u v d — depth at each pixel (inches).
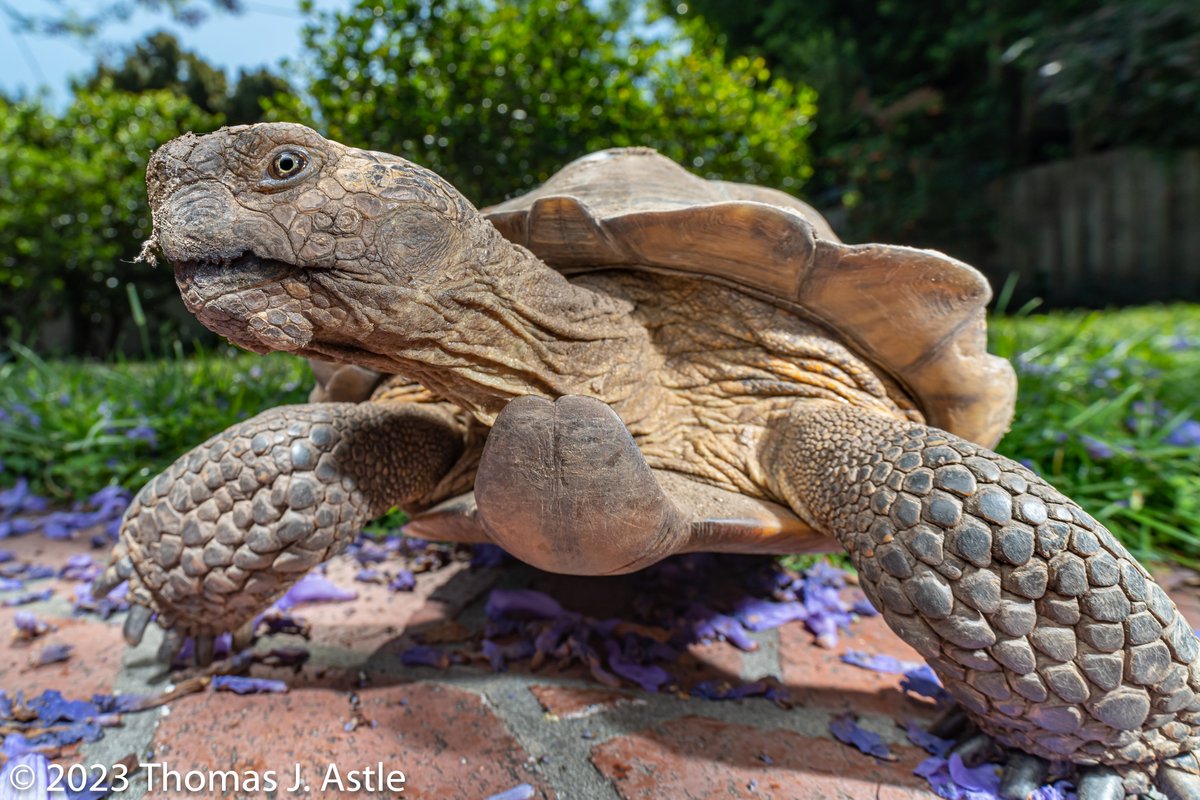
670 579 11.2
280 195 6.0
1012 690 6.0
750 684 8.2
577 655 8.8
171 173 5.9
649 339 9.0
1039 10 63.6
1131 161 64.6
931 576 6.2
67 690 8.1
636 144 22.3
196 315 6.2
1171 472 13.3
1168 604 6.0
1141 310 55.3
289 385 19.5
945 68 70.6
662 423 8.8
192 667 8.6
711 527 7.3
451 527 8.4
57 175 40.4
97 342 45.8
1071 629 5.9
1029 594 5.9
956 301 7.9
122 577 7.8
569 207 7.9
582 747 7.1
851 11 72.9
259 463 7.4
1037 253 69.6
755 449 8.6
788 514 8.0
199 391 18.7
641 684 8.2
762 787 6.6
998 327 25.2
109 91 42.8
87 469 16.1
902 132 70.8
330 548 7.7
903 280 7.8
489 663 8.9
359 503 7.7
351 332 6.5
